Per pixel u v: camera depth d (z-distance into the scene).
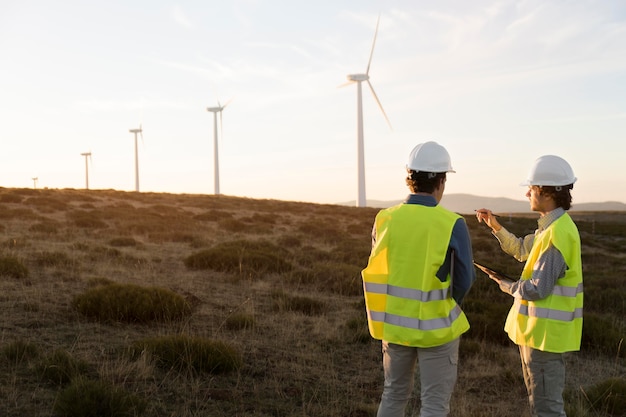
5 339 5.93
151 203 38.00
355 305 10.24
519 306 3.71
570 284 3.50
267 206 44.81
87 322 7.16
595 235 39.44
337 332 7.84
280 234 25.34
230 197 54.25
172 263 13.97
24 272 9.86
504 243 3.96
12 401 4.29
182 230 23.06
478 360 7.08
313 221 34.53
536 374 3.61
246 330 7.58
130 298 7.70
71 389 4.30
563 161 3.59
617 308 11.96
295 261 15.95
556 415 3.60
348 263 16.98
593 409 5.50
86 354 5.65
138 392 4.78
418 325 3.15
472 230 33.62
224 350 5.80
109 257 13.62
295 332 7.64
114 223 23.94
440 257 3.12
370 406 4.97
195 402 4.74
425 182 3.28
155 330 7.13
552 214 3.58
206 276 12.21
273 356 6.42
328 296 11.22
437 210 3.20
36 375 4.90
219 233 23.42
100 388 4.36
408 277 3.19
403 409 3.44
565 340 3.48
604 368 7.27
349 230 29.84
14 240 14.28
